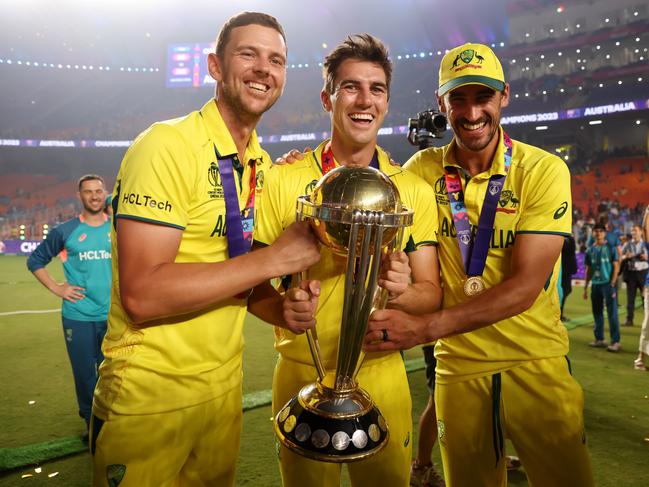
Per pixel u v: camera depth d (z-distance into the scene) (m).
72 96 35.97
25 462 2.77
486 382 1.79
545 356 1.76
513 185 1.74
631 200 23.97
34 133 33.50
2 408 3.67
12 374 4.55
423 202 1.72
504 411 1.79
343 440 1.13
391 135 31.81
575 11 29.08
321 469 1.60
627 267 7.20
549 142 28.33
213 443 1.52
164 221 1.26
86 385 3.25
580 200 25.00
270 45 1.40
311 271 1.63
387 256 1.23
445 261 1.86
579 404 1.77
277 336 1.77
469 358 1.80
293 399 1.26
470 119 1.67
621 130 27.62
